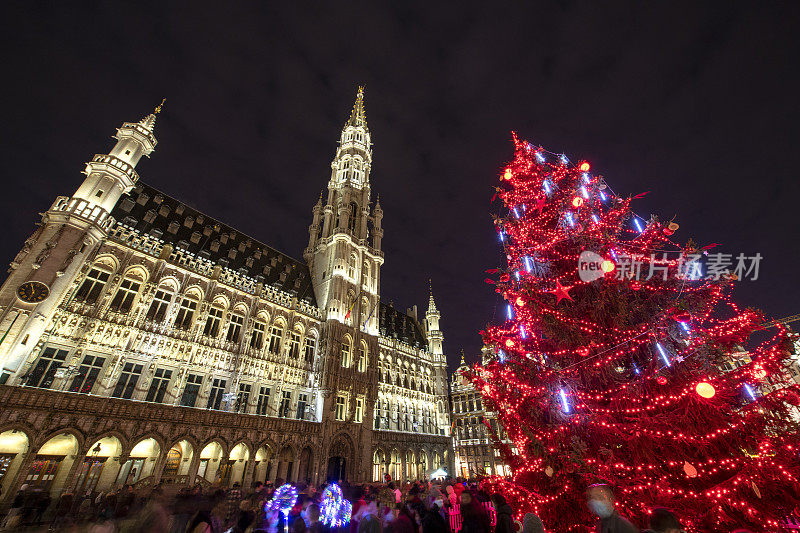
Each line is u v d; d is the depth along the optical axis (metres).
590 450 9.20
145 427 27.92
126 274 32.75
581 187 11.27
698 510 7.61
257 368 38.25
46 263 26.78
